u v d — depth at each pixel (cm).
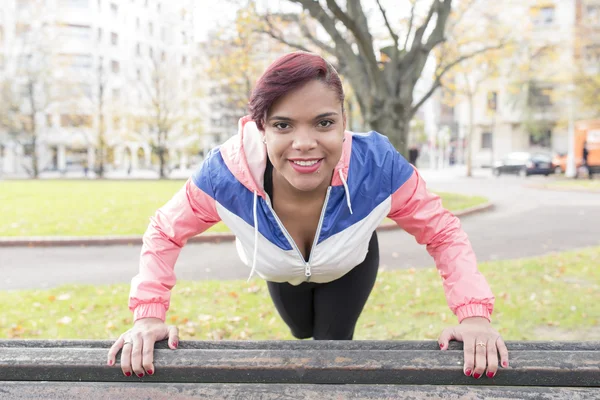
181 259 752
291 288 227
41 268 700
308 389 126
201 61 2923
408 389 126
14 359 133
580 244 850
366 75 1290
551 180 2662
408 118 1296
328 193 175
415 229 188
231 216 181
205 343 143
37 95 3838
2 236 914
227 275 643
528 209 1370
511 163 3180
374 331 421
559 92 2917
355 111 2669
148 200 1469
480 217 1225
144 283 167
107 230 966
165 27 4416
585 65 2883
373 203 181
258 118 147
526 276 595
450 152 5525
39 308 478
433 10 1246
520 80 3206
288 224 186
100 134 3675
